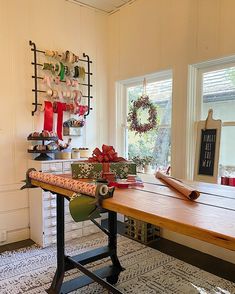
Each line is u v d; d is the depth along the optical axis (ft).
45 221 9.20
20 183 9.77
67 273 7.43
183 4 9.16
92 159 5.90
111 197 4.13
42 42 10.18
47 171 9.21
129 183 5.07
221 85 8.76
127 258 8.41
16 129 9.64
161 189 4.90
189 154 9.28
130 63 11.26
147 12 10.44
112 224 7.17
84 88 11.59
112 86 12.23
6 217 9.52
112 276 6.95
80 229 10.03
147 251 8.95
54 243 9.42
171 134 9.77
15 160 9.65
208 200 4.07
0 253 8.72
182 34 9.23
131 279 7.19
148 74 10.62
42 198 9.11
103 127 12.33
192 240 9.20
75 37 11.17
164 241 9.79
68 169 9.67
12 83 9.49
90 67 11.73
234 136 8.50
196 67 9.21
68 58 10.52
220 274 7.43
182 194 4.41
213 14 8.34
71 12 11.00
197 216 3.18
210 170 8.61
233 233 2.61
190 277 7.29
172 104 9.66
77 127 11.14
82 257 6.67
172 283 7.00
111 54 12.19
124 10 11.42
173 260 8.29
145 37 10.56
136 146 11.85
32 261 8.18
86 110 11.28
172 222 3.04
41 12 10.11
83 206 3.94
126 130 12.26
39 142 10.05
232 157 8.58
